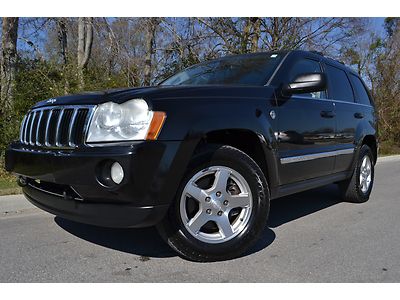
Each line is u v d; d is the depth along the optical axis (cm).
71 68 822
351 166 511
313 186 424
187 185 291
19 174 332
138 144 259
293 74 397
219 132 314
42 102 339
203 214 302
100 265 304
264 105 343
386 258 326
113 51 953
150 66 1045
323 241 370
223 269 296
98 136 271
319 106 421
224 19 1181
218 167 305
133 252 331
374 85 2142
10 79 812
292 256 327
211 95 307
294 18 1326
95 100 282
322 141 423
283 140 358
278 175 355
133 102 270
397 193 650
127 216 264
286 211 498
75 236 376
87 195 269
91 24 964
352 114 499
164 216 285
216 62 451
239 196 316
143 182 259
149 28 1006
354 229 413
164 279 278
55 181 285
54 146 296
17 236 378
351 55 1691
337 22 1393
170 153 269
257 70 391
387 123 2092
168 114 273
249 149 347
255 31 1236
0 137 757
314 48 1398
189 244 295
